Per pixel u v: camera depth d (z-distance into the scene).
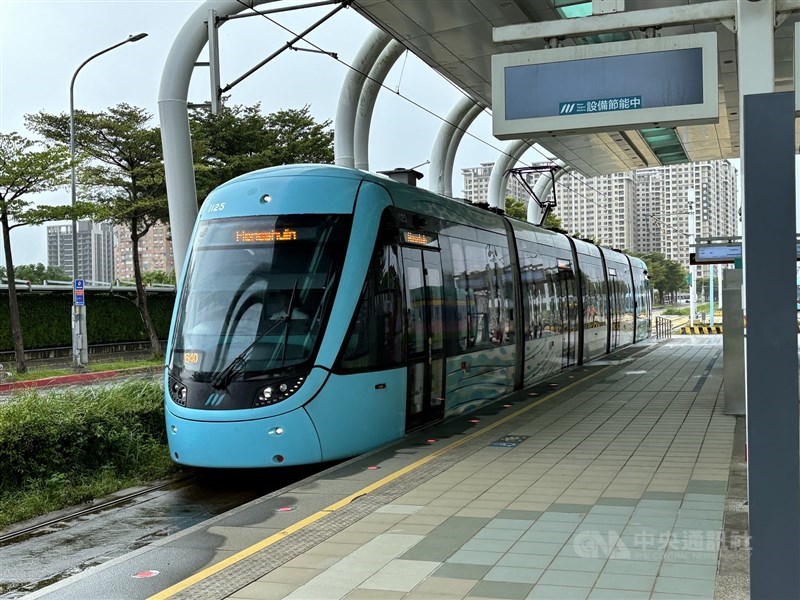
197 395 9.82
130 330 37.31
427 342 12.10
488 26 17.67
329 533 6.56
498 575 5.41
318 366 9.84
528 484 8.16
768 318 3.34
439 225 13.00
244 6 14.59
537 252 18.86
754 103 3.36
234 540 6.50
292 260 10.25
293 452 9.64
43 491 9.35
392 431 10.95
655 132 26.69
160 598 5.16
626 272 31.52
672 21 9.66
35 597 5.33
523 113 10.56
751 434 3.36
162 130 14.77
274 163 37.34
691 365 22.42
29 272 61.69
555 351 19.97
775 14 8.60
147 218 33.31
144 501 9.55
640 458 9.37
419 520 6.88
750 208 3.36
